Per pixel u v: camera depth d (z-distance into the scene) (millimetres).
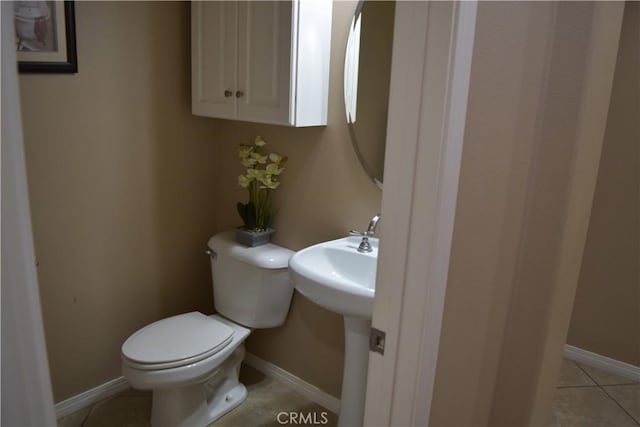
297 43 1781
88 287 2102
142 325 2344
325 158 2043
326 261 1898
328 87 1958
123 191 2148
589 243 2648
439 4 790
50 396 850
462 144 891
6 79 721
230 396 2252
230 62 2004
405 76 848
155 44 2143
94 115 1991
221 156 2467
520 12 979
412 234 894
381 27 1779
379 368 998
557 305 1258
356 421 1852
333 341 2188
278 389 2393
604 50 1116
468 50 826
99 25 1945
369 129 1868
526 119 1101
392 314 953
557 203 1172
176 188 2354
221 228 2551
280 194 2234
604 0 1064
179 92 2273
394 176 896
